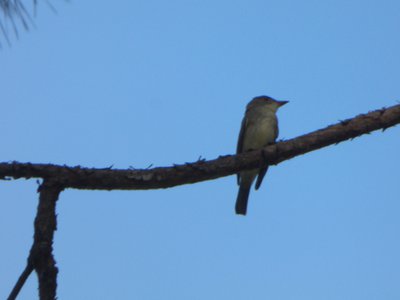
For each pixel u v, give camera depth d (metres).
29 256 5.48
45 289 5.38
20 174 6.11
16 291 5.32
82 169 6.30
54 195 6.08
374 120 7.14
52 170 6.17
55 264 5.51
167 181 6.71
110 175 6.43
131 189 6.59
